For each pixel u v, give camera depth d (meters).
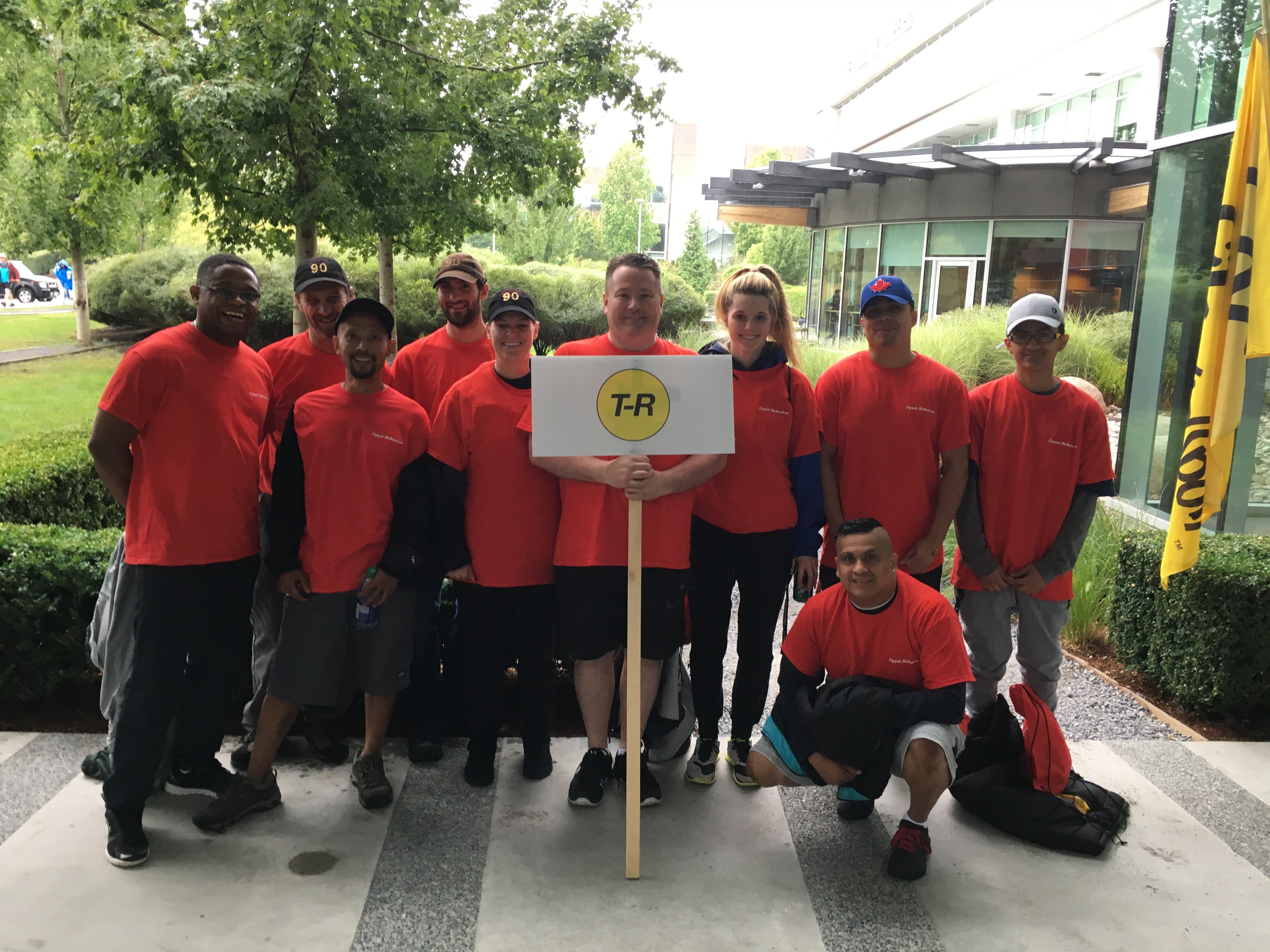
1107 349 13.66
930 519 3.43
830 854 3.04
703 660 3.46
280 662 3.09
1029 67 22.47
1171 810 3.34
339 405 3.14
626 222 52.94
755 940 2.59
